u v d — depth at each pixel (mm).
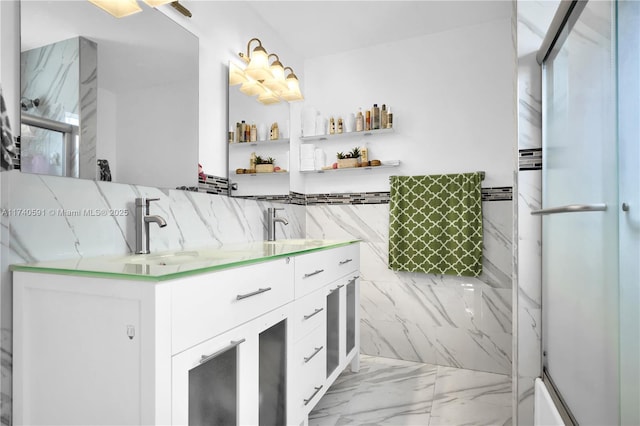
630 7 851
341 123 2957
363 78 3031
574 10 1208
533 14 1677
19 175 1172
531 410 1650
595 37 1060
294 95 2496
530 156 1677
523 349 1668
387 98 2949
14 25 1186
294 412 1654
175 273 994
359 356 2662
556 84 1446
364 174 3004
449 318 2727
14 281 1147
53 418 1096
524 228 1677
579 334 1196
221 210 2105
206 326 1129
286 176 2861
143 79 1625
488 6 2477
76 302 1062
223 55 2193
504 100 2615
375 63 2996
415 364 2762
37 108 1229
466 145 2705
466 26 2730
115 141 1492
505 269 2580
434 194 2717
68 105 1320
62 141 1297
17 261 1164
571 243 1267
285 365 1604
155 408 946
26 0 1205
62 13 1312
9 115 1157
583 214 1160
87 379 1044
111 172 1471
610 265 967
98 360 1028
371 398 2199
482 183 2650
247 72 2148
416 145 2848
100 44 1441
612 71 949
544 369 1604
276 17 2600
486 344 2623
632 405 850
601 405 1028
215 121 2107
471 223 2598
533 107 1676
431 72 2824
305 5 2459
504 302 2582
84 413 1050
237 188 2271
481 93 2680
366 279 2973
